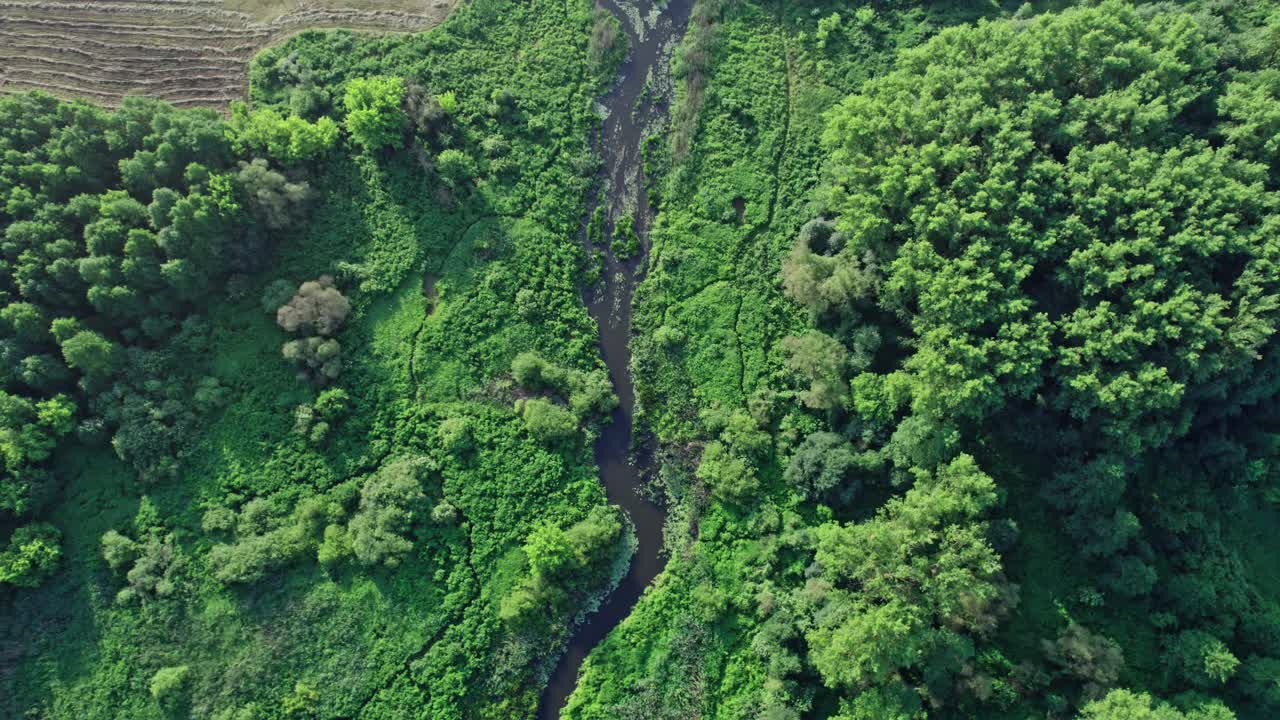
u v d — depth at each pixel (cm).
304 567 6438
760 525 6762
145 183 6494
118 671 6075
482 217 7450
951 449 6234
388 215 7294
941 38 6706
